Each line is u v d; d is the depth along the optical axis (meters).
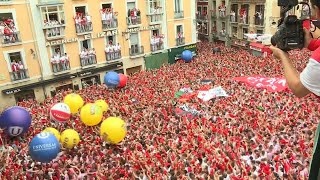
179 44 40.38
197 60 38.78
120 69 36.81
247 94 25.19
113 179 15.59
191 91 26.92
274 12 40.69
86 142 20.03
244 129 19.14
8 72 29.86
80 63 33.97
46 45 31.41
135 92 28.17
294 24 2.95
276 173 14.16
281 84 25.80
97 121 21.78
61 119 22.33
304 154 15.27
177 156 16.56
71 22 32.53
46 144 16.80
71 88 33.97
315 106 21.42
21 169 17.30
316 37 2.87
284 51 3.03
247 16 45.72
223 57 39.09
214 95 25.06
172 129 20.33
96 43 34.62
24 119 20.83
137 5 36.34
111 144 19.17
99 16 34.12
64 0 31.62
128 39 36.41
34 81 31.45
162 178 15.06
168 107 23.97
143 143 18.91
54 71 32.25
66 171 16.41
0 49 29.06
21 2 29.31
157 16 37.66
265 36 37.34
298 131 18.20
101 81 35.75
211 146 17.27
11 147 19.92
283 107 21.94
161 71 34.78
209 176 14.46
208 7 54.72
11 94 30.36
